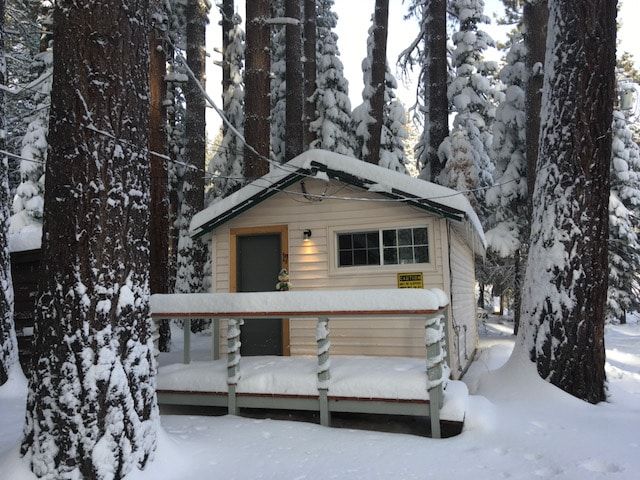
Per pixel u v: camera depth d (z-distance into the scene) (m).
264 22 10.97
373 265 7.79
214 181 18.47
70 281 3.31
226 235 8.55
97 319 3.30
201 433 4.61
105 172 3.46
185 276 15.84
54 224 3.41
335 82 18.11
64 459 3.14
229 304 5.37
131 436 3.38
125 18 3.71
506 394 5.88
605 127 6.04
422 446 4.16
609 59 6.12
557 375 5.73
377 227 7.77
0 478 3.19
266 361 6.15
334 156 7.76
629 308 19.28
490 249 15.34
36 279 8.10
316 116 17.70
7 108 14.32
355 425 5.06
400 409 4.64
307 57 16.72
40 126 13.94
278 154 18.38
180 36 17.28
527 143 13.61
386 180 7.44
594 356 5.72
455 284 8.14
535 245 6.29
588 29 6.07
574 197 5.95
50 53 12.86
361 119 17.02
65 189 3.39
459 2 18.25
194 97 15.06
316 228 8.09
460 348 8.62
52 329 3.29
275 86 18.92
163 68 12.00
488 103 18.48
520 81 15.88
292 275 8.10
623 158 17.98
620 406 5.50
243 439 4.41
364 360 5.90
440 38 15.33
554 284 5.93
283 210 8.30
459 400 4.69
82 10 3.55
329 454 3.98
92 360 3.26
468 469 3.60
